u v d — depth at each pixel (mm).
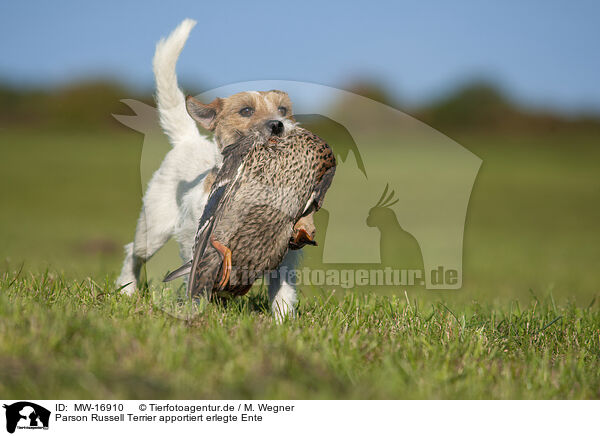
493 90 126750
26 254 27375
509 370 9531
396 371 8945
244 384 8289
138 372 8352
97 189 65062
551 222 52594
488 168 90438
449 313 13336
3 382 7832
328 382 8594
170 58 14500
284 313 12125
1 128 111500
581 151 109062
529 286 23438
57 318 9508
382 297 15297
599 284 24250
